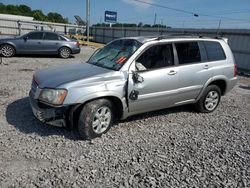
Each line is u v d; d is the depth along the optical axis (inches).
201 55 215.9
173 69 193.9
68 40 589.6
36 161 136.3
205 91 223.6
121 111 175.8
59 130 173.6
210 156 154.0
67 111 155.9
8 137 159.9
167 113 227.8
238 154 158.7
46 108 157.4
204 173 135.3
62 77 165.5
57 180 121.6
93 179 124.1
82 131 160.1
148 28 1102.4
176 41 200.5
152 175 130.4
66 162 137.3
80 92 154.3
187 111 237.3
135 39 193.8
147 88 180.4
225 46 236.5
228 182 129.0
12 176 122.5
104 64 189.5
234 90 355.3
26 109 209.6
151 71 182.4
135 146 160.2
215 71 222.7
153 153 152.9
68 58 586.9
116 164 138.3
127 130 183.6
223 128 202.2
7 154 140.7
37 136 163.6
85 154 146.4
